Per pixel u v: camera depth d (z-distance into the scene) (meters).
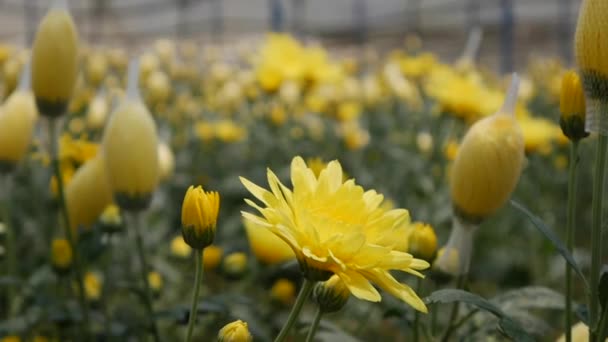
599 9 0.59
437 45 6.87
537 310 1.30
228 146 2.07
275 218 0.54
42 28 0.79
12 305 1.01
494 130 0.67
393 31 6.92
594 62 0.60
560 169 1.95
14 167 0.92
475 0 5.87
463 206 0.69
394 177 1.82
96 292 1.03
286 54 1.64
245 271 1.04
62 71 0.80
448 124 1.87
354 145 1.81
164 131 1.88
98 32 7.09
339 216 0.56
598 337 0.61
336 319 1.22
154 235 1.35
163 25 7.33
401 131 2.12
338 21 6.92
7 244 1.11
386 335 1.24
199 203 0.60
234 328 0.58
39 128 1.24
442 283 0.72
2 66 2.10
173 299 1.23
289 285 1.03
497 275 1.65
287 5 5.45
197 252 0.60
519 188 1.80
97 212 0.88
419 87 2.15
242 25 6.99
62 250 0.88
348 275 0.54
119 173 0.77
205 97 2.56
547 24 6.66
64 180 1.01
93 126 1.40
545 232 0.61
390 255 0.53
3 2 6.51
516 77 0.68
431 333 0.76
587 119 0.61
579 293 1.48
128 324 0.93
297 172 0.57
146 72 2.17
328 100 1.99
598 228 0.62
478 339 0.79
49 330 1.02
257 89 2.13
